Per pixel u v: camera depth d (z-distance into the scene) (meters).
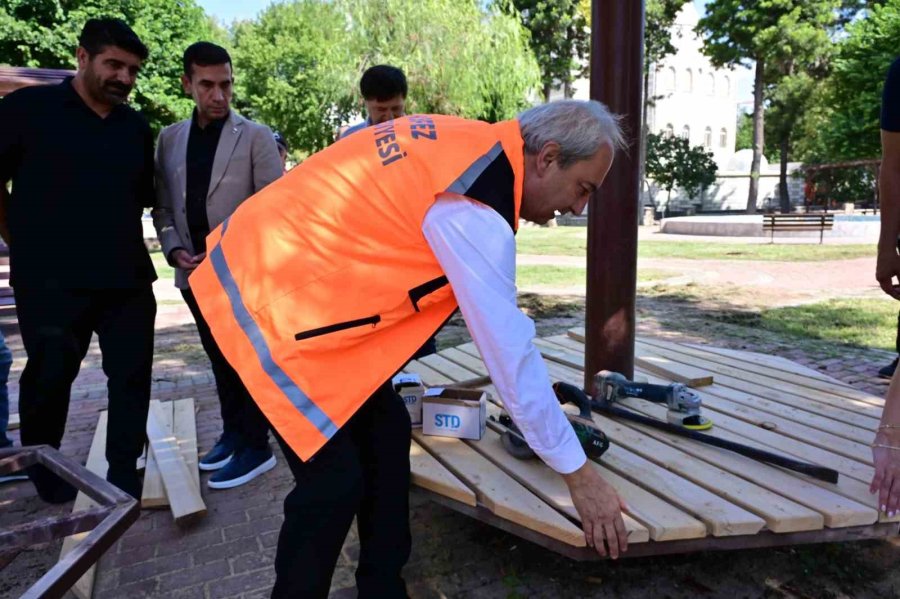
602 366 2.80
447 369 3.41
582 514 1.62
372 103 3.32
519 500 1.93
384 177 1.54
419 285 1.55
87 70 2.53
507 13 23.30
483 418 2.47
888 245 2.57
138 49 2.57
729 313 6.88
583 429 2.17
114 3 14.89
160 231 2.89
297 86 26.06
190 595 2.18
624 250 2.69
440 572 2.28
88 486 1.56
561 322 6.56
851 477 2.14
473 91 18.27
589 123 1.57
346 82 17.73
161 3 15.98
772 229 16.66
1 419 3.20
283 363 1.51
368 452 1.90
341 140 1.75
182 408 3.93
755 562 2.32
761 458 2.22
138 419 2.73
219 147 2.77
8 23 13.36
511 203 1.55
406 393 2.55
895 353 5.08
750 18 31.89
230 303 1.58
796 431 2.54
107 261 2.60
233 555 2.41
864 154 26.55
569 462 1.57
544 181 1.61
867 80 24.91
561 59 29.61
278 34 26.83
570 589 2.17
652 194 39.56
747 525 1.83
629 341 2.79
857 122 25.55
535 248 15.78
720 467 2.22
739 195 42.78
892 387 1.97
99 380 4.89
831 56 31.58
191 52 2.71
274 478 3.06
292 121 26.28
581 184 1.62
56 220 2.53
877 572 2.26
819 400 2.91
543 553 2.39
